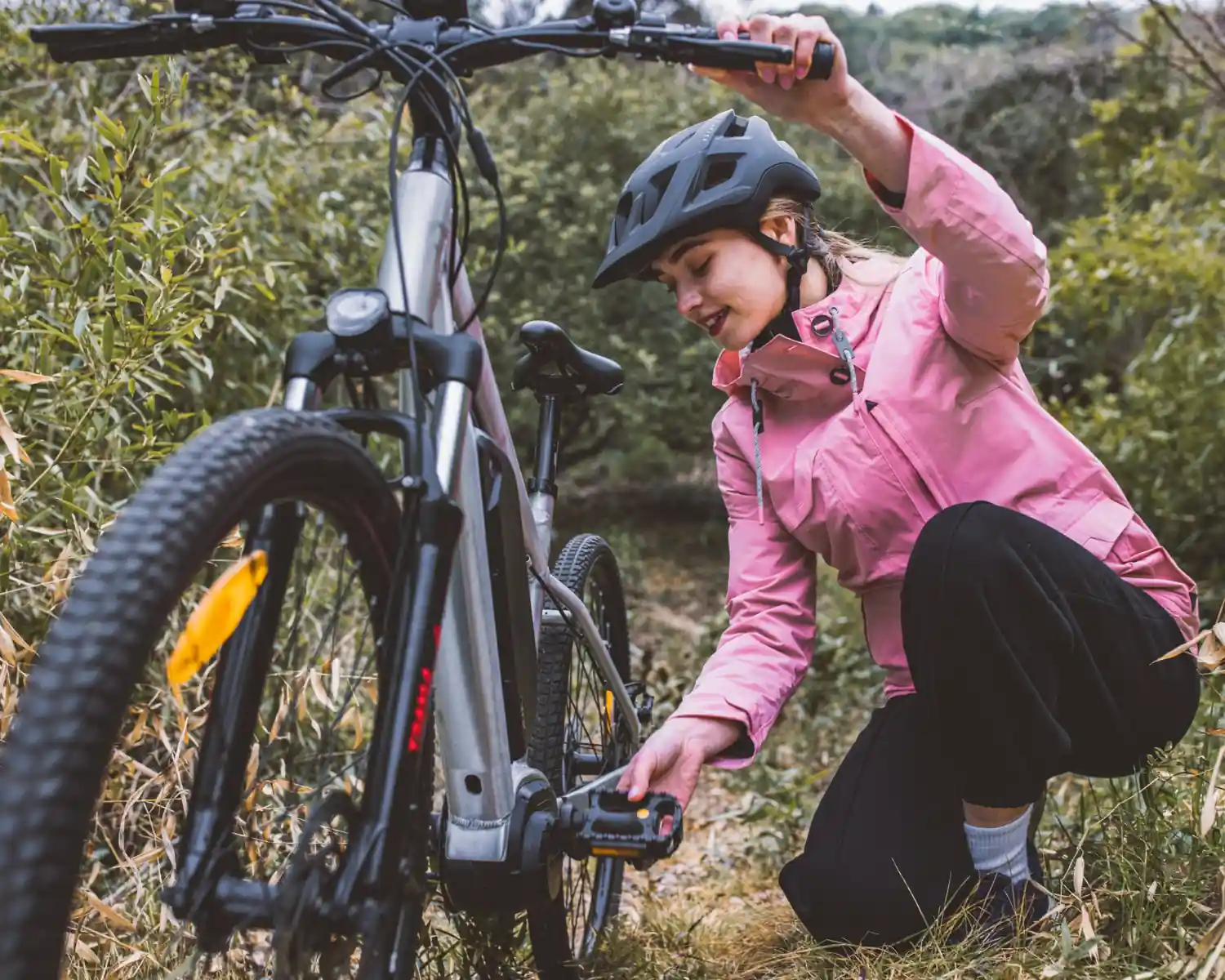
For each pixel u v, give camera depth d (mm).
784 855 2555
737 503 1922
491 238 5414
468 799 1372
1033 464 1688
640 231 1579
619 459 5973
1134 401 4277
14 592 1815
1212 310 4203
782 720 3436
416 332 1155
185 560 830
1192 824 1633
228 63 3580
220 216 2652
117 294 1945
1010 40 7961
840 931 1724
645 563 5961
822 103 1332
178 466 877
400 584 1086
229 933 992
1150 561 1702
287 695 1539
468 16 1293
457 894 1398
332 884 1024
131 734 1758
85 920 1562
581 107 5891
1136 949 1493
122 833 1841
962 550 1521
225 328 2730
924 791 1743
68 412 2004
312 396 1098
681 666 3828
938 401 1670
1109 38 7109
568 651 1844
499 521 1392
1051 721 1551
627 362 5793
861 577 1796
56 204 2154
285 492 966
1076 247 4707
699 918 2121
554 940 1685
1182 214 4734
